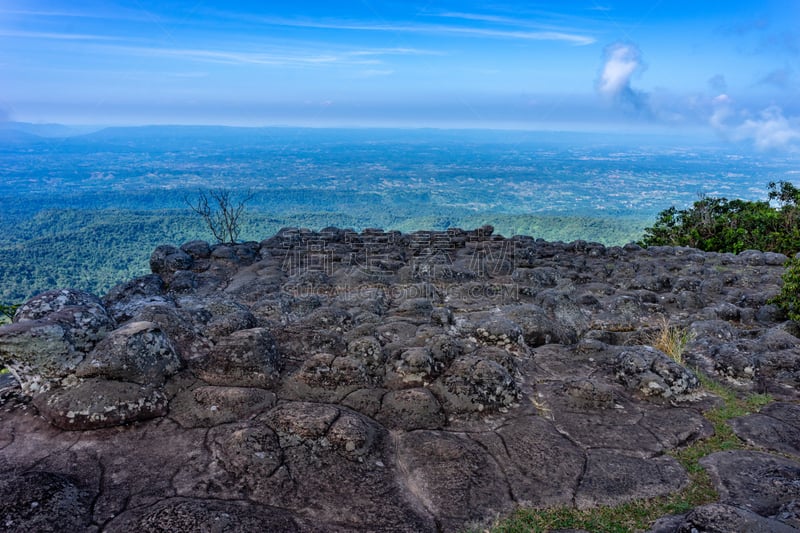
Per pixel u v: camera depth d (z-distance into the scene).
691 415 3.89
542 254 10.38
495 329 5.04
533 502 2.91
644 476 3.14
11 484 2.68
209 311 5.39
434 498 2.89
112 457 3.09
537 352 5.11
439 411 3.76
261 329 4.28
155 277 7.66
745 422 3.81
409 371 4.11
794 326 5.95
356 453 3.16
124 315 5.43
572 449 3.40
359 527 2.64
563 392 4.17
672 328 6.01
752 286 8.57
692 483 3.11
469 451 3.30
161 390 3.65
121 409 3.36
